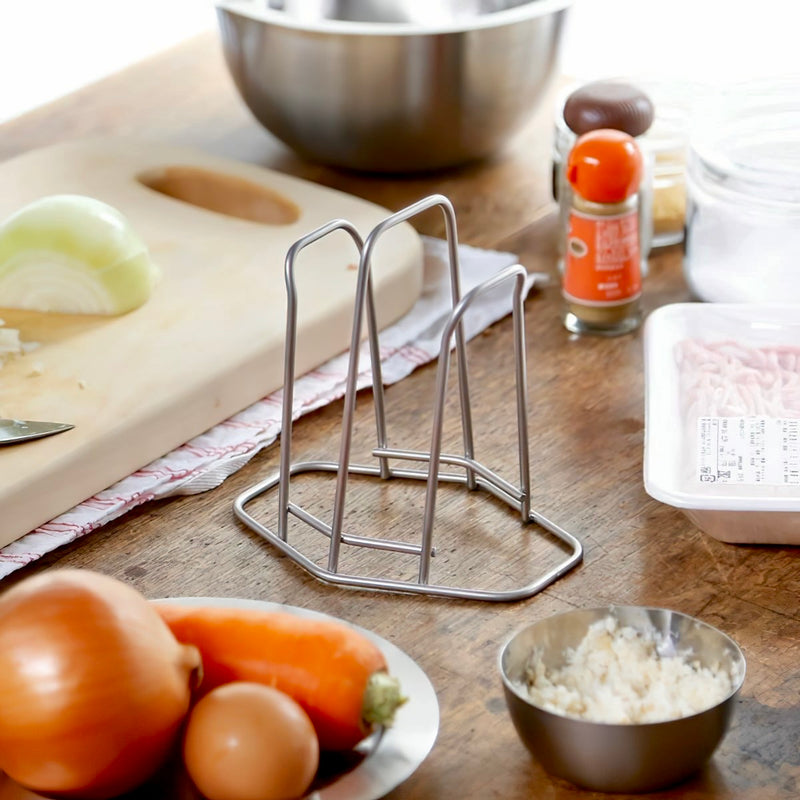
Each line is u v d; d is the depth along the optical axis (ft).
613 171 2.98
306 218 3.54
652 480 2.29
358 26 3.55
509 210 3.83
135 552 2.47
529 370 3.06
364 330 3.18
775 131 3.18
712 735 1.77
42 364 2.88
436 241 3.64
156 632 1.70
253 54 3.70
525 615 2.24
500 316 3.28
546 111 4.51
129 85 4.82
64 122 4.50
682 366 2.70
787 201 2.98
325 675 1.76
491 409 2.90
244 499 2.60
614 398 2.94
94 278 3.06
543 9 3.66
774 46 5.88
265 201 3.74
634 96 3.26
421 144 3.79
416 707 1.88
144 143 4.02
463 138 3.81
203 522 2.55
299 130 3.82
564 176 3.37
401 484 2.66
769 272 3.07
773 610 2.24
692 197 3.17
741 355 2.72
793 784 1.86
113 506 2.56
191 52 5.15
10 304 3.13
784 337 2.78
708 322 2.82
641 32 6.10
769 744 1.93
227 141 4.32
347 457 2.26
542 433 2.81
